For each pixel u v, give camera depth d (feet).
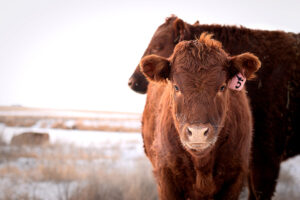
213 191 11.72
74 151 37.47
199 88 10.30
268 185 17.04
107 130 86.02
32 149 37.88
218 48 11.24
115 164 30.55
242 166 11.93
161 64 11.30
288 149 18.51
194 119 9.93
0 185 22.65
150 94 16.49
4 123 97.81
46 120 120.98
